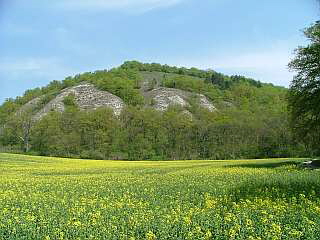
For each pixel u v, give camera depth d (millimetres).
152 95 148500
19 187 23031
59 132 92938
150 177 28797
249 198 16750
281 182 22516
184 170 35438
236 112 110125
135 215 13016
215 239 10953
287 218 12398
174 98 142250
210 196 17328
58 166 47562
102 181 26109
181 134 99625
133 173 35000
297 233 10672
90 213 13320
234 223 11711
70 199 17391
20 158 59062
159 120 100438
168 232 11227
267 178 25094
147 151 97188
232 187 20844
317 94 45500
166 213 13719
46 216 13320
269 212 13266
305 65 46062
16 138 95750
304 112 46594
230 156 95250
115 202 16266
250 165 42250
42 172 37656
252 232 11055
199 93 150250
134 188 21438
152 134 98938
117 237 10961
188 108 126000
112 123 97875
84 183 24906
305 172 29438
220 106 135875
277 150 88375
